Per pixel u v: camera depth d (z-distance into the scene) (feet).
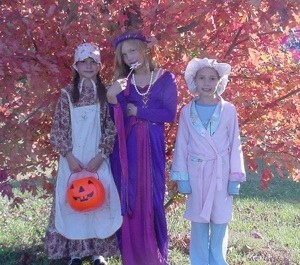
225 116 8.77
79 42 9.22
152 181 8.91
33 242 11.69
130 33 8.86
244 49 9.80
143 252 8.92
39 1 8.94
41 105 9.54
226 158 8.76
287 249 12.36
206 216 8.67
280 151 9.90
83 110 9.21
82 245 9.55
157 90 9.00
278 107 9.86
